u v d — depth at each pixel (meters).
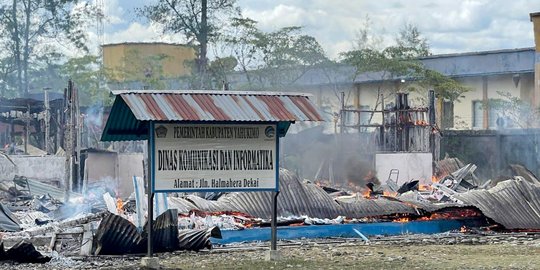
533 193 42.06
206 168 26.80
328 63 83.12
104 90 91.19
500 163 68.50
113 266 27.44
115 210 36.69
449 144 70.69
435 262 28.20
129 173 56.97
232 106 26.53
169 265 27.30
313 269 26.34
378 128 65.25
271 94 27.38
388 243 34.97
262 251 31.55
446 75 88.88
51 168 57.06
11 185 51.81
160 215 31.25
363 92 91.62
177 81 87.06
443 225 40.09
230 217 36.59
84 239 30.98
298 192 39.25
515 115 80.75
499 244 35.06
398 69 84.31
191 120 25.56
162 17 83.25
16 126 77.12
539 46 72.06
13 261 28.48
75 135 55.22
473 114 88.31
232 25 82.00
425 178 59.72
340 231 37.53
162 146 26.44
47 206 45.88
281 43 81.12
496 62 85.94
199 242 31.69
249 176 27.25
